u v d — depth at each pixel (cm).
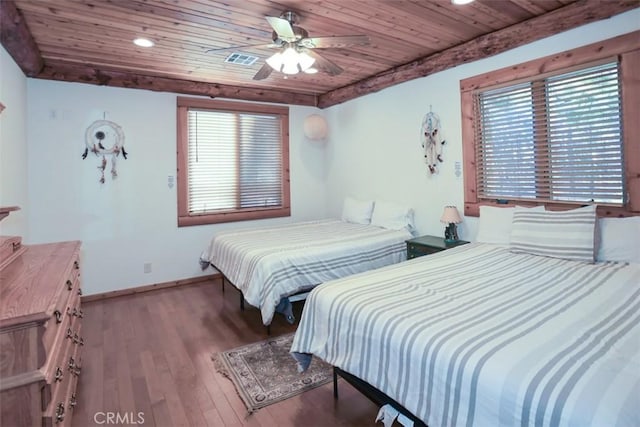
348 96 485
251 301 288
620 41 248
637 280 194
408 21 284
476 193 346
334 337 182
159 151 436
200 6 248
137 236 425
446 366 126
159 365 251
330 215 562
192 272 463
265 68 288
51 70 361
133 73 402
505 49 308
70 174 384
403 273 224
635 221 233
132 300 394
